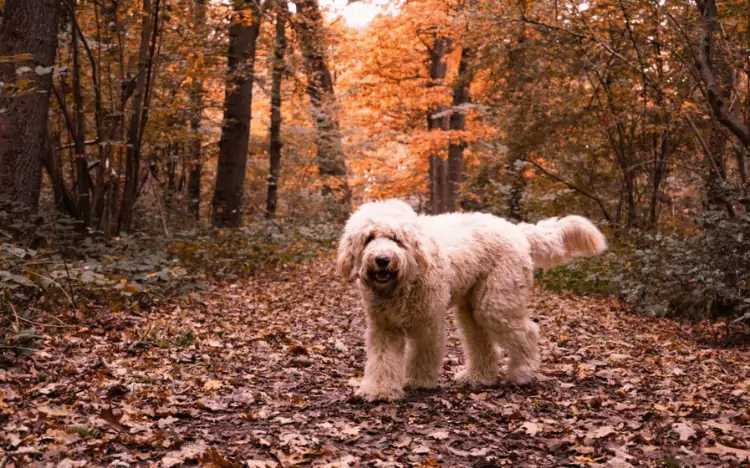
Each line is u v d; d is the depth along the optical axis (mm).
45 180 16672
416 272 5211
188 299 9328
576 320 9336
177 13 11633
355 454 4141
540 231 6461
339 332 8312
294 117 23062
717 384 5918
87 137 14492
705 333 8711
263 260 14047
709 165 11398
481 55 15172
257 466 3824
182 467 3822
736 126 8758
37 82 9055
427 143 22375
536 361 6035
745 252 8562
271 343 7457
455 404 5242
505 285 5844
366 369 5469
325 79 24812
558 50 13109
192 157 17891
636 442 4336
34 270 7598
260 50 18609
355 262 5270
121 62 11352
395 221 5191
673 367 6641
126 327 7398
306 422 4719
